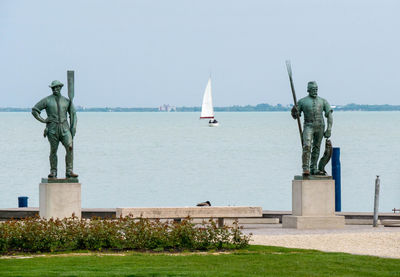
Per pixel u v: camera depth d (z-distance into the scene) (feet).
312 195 164.04
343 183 298.15
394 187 285.43
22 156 431.43
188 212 157.58
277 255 120.98
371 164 375.66
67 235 125.59
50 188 158.10
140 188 292.81
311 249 128.77
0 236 123.54
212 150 499.92
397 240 138.62
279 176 332.19
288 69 168.55
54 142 160.04
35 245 123.54
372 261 116.67
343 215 180.34
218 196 267.39
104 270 107.65
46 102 160.66
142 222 129.90
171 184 305.94
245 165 386.93
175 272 106.63
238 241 128.98
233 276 105.09
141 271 107.04
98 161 412.98
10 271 106.52
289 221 164.55
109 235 126.21
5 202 252.42
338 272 109.09
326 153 165.58
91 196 269.23
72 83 162.61
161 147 531.50
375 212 167.43
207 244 127.44
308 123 165.89
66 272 105.91
